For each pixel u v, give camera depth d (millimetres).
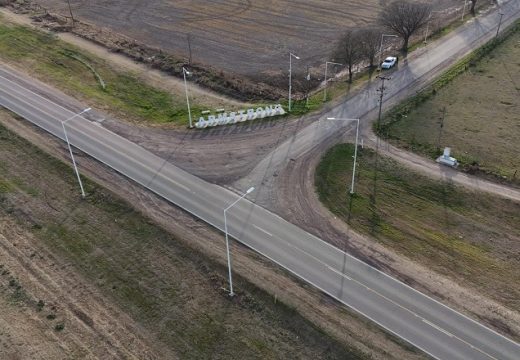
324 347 39250
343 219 51844
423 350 38844
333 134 64812
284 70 81875
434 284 44406
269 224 51125
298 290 43906
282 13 103562
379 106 70062
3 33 93938
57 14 103938
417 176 57594
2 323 41438
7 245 49062
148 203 53781
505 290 43875
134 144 63469
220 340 39969
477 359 38156
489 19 99625
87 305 43062
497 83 76688
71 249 48531
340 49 79062
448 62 83000
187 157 61156
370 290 43844
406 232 50219
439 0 109625
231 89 76062
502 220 51594
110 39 92438
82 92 74938
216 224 51094
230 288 43531
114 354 39031
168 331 40781
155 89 76375
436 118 68312
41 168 59219
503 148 62000
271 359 38531
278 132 65562
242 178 57562
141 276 45531
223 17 102250
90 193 55219
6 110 70062
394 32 90562
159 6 108250
